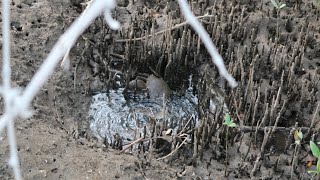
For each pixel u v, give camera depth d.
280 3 4.34
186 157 3.41
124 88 4.07
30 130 3.22
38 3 4.32
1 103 3.28
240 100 3.84
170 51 4.16
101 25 4.37
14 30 4.02
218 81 4.19
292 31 4.52
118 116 3.82
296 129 3.49
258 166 3.39
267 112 3.60
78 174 3.01
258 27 4.51
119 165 3.13
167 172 3.25
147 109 3.92
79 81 3.98
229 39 4.33
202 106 3.92
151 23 4.52
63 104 3.75
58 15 4.27
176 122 3.77
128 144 3.51
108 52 4.24
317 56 4.33
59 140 3.23
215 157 3.45
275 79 4.14
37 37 4.06
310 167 3.45
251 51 4.31
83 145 3.29
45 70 0.83
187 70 4.29
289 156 3.50
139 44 4.35
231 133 3.50
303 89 3.95
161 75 4.27
